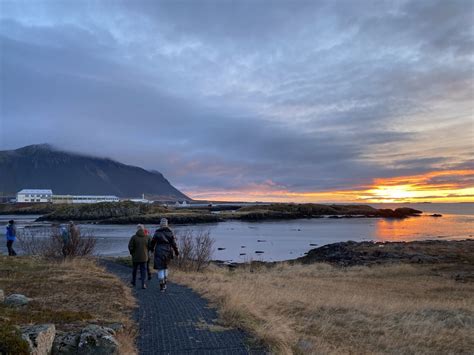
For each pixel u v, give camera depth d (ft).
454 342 30.12
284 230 261.03
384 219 425.28
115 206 383.24
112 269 59.88
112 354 19.42
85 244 70.23
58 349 19.04
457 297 59.11
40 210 482.28
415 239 200.34
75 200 650.43
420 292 63.21
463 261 101.04
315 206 495.82
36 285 36.94
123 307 30.32
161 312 29.60
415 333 31.40
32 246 78.64
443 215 543.80
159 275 38.83
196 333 24.45
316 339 26.84
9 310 25.75
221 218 383.65
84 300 31.55
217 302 33.09
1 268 46.55
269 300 38.68
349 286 65.98
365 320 34.68
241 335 24.14
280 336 23.38
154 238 39.68
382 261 105.60
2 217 421.59
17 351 15.55
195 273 64.49
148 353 21.02
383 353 26.63
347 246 133.49
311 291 55.01
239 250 152.15
